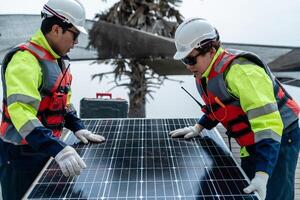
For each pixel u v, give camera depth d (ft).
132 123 9.53
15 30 16.80
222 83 6.68
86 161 7.06
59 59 7.66
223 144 7.96
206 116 8.31
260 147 6.13
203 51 6.60
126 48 17.08
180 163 6.92
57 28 6.94
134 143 8.05
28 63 6.72
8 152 7.64
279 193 7.39
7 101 6.42
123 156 7.30
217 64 6.71
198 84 7.47
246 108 6.35
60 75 7.39
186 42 6.59
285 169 7.34
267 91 6.34
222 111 7.02
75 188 5.99
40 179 6.34
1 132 7.51
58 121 7.71
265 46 16.22
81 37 16.97
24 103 6.26
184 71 17.35
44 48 7.13
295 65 15.85
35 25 16.93
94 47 17.12
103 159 7.15
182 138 8.35
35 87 6.54
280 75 16.10
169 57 16.80
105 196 5.70
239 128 7.07
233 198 5.59
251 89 6.25
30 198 5.67
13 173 7.72
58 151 6.06
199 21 6.70
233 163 6.89
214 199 5.57
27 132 6.13
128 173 6.51
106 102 11.94
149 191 5.83
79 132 8.31
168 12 20.29
